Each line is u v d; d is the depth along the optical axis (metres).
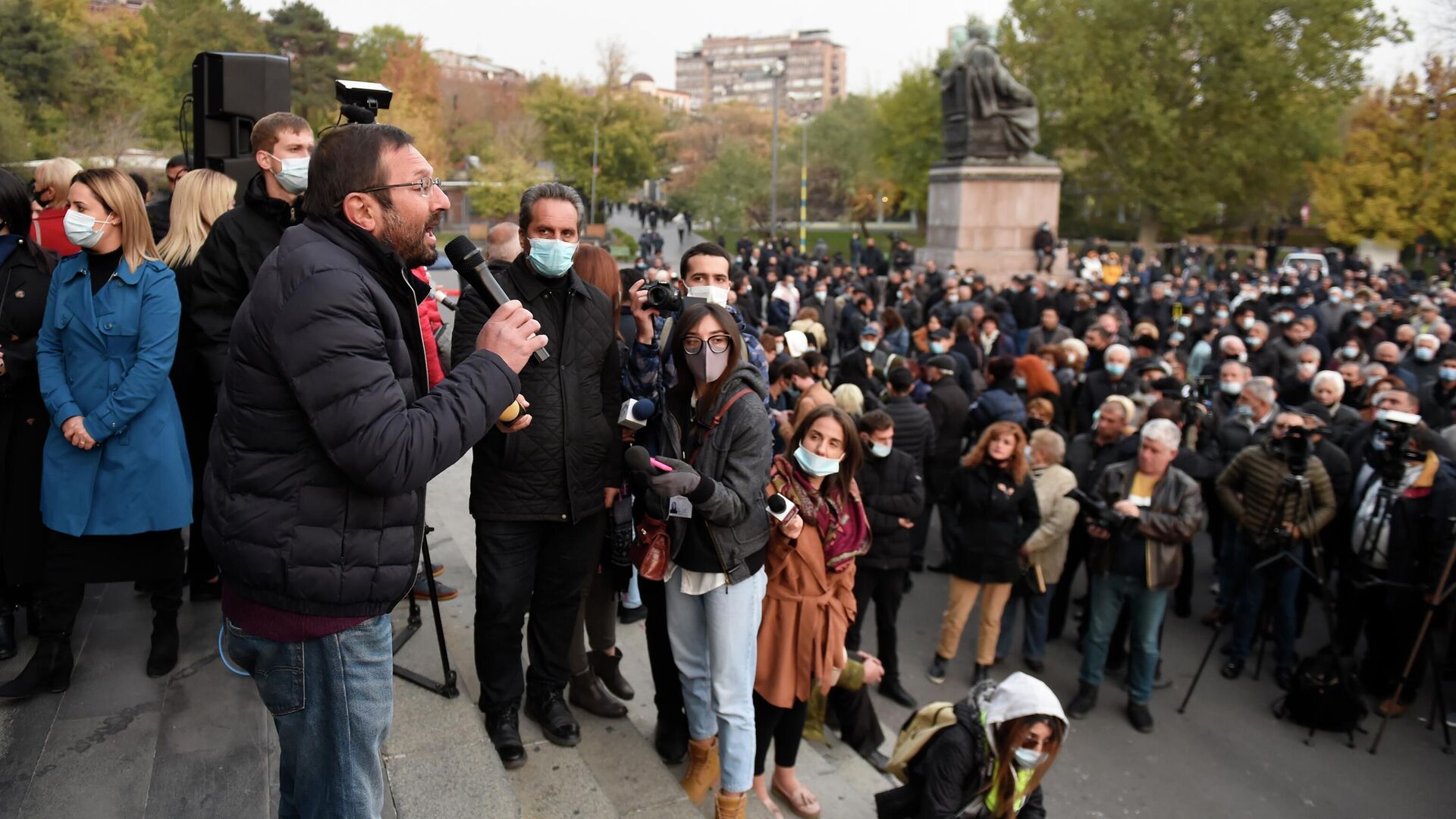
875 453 5.62
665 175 69.25
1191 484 5.67
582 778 3.25
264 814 2.63
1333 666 5.75
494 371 1.96
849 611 3.75
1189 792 5.21
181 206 3.70
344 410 1.76
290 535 1.85
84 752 2.86
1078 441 7.17
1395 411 5.97
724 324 3.18
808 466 3.58
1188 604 7.44
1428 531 5.83
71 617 3.20
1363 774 5.39
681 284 4.05
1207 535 9.17
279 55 4.76
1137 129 39.78
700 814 3.27
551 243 3.01
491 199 40.00
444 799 2.82
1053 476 6.32
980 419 7.98
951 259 24.77
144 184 5.34
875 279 24.17
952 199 24.91
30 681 3.14
